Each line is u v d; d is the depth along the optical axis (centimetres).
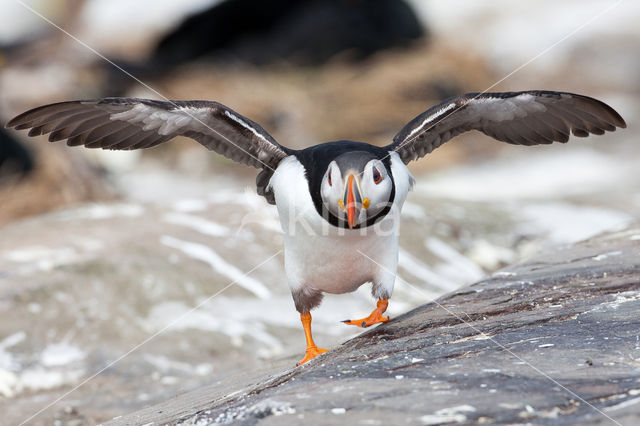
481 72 2938
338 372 564
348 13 2862
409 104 2600
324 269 706
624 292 702
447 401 477
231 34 2788
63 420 855
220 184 2125
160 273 1172
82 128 738
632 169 2164
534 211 1623
